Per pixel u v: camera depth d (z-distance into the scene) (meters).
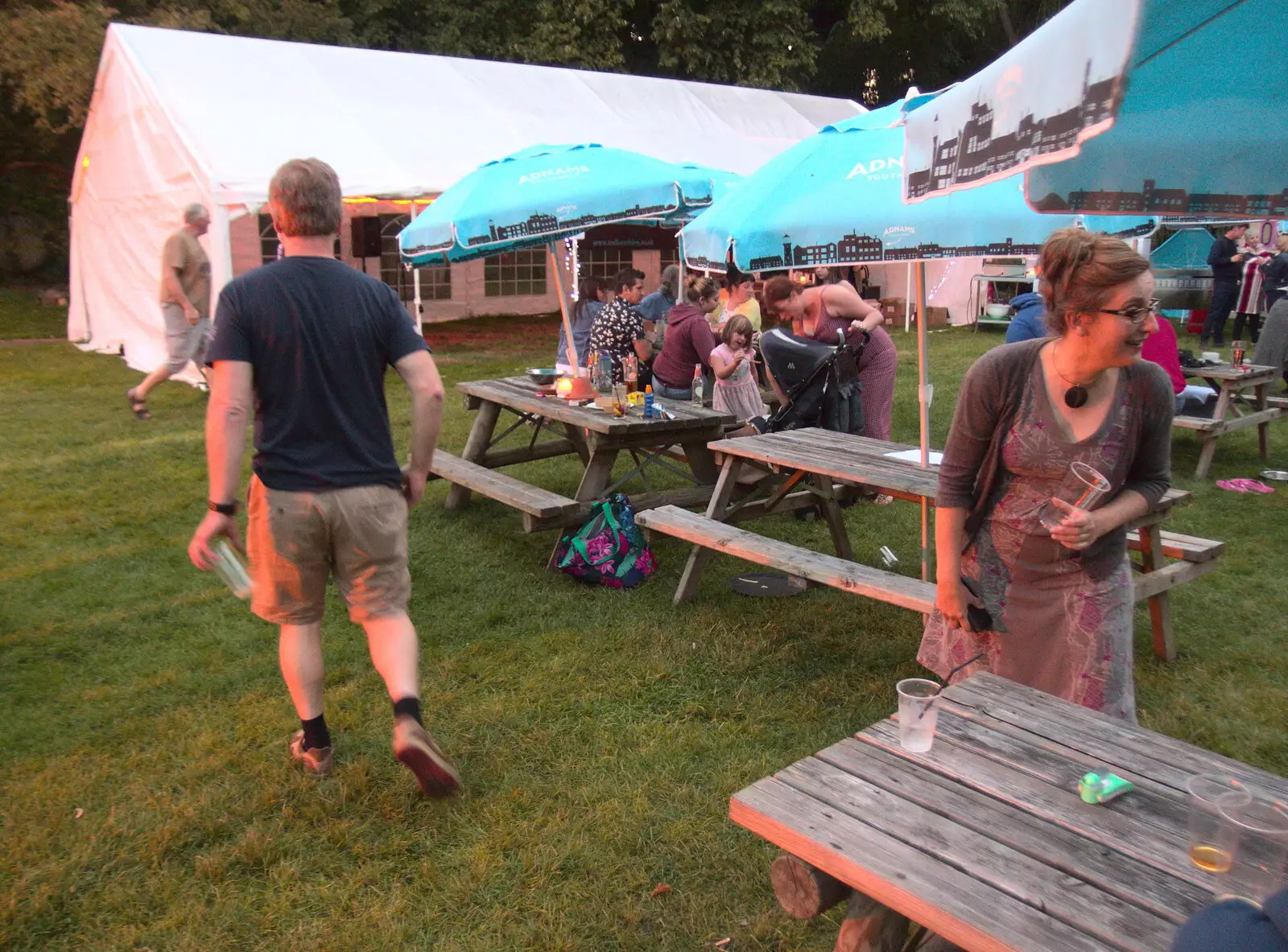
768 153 17.06
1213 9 1.76
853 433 6.05
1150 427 2.39
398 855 2.91
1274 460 7.52
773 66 21.70
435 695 3.89
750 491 6.33
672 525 4.80
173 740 3.56
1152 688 3.92
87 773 3.33
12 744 3.53
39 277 22.92
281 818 3.06
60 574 5.27
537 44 20.55
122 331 13.34
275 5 20.14
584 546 5.11
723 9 21.69
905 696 1.99
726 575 5.29
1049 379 2.35
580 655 4.26
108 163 13.48
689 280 8.65
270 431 2.85
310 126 12.80
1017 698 2.23
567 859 2.87
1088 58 1.64
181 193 11.43
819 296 6.14
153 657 4.28
